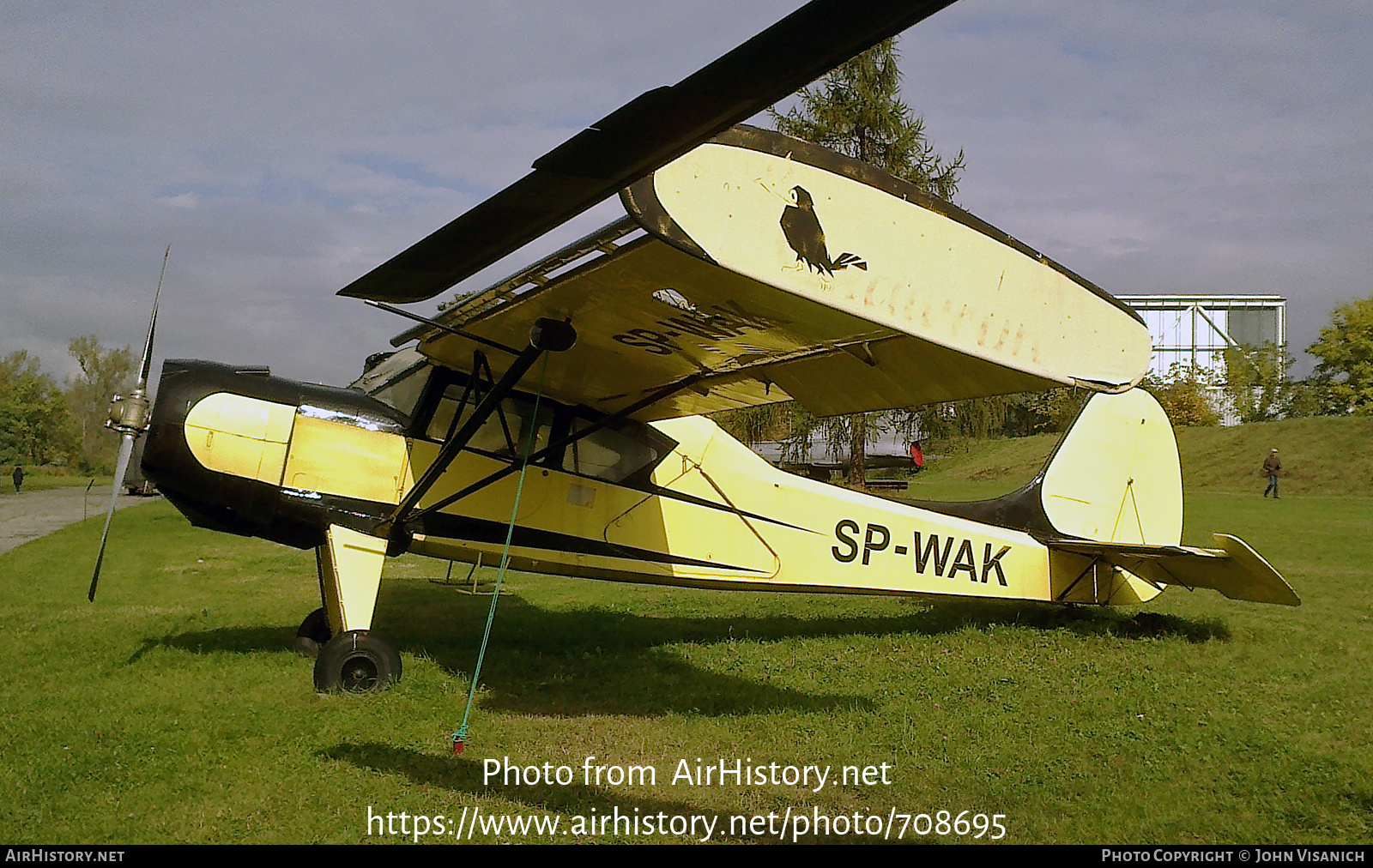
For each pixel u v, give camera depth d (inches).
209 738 193.0
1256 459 1350.9
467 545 271.7
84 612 367.6
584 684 253.1
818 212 158.9
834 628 342.3
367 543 251.9
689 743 202.8
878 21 100.3
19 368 2908.5
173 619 346.0
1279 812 162.2
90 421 3120.1
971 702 237.0
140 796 161.6
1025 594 347.9
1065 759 192.1
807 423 954.7
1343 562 537.6
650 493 296.4
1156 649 295.1
